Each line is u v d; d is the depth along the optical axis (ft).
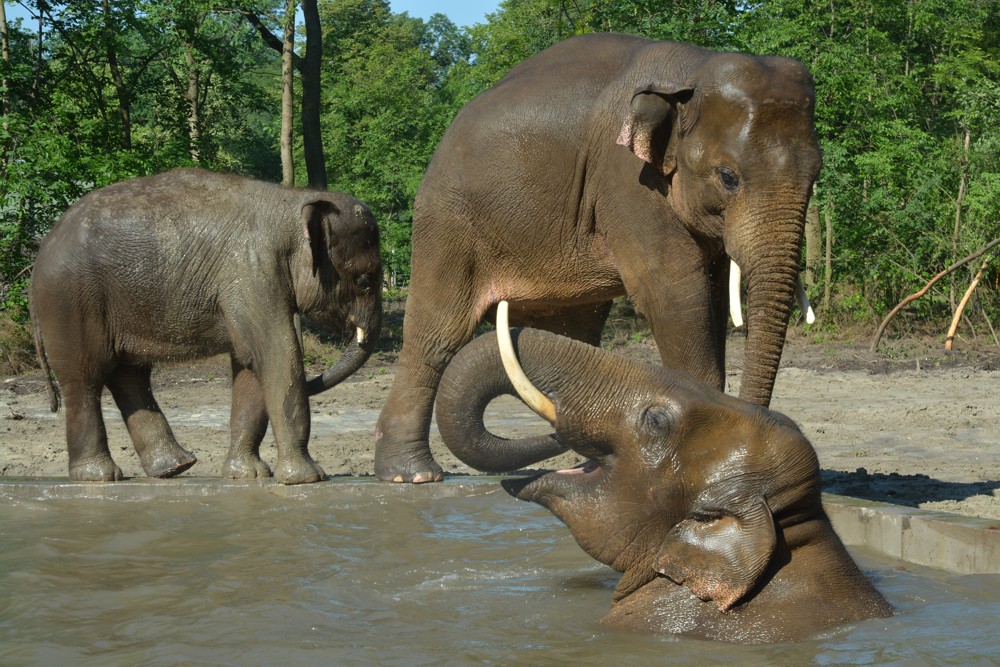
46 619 17.31
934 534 20.84
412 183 106.11
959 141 87.25
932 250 83.10
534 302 28.81
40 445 41.96
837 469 34.50
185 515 27.07
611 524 16.03
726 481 15.33
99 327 31.60
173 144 80.12
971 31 103.60
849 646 14.29
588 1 97.09
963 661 13.64
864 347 75.61
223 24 90.68
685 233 25.09
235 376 32.99
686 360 25.35
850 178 82.48
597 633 15.69
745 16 86.84
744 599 15.34
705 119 23.62
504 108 28.09
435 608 17.58
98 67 87.92
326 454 39.70
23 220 71.20
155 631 16.43
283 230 31.96
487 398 17.31
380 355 75.10
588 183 26.63
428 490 28.81
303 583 19.62
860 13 89.10
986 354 71.56
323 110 133.08
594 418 16.10
